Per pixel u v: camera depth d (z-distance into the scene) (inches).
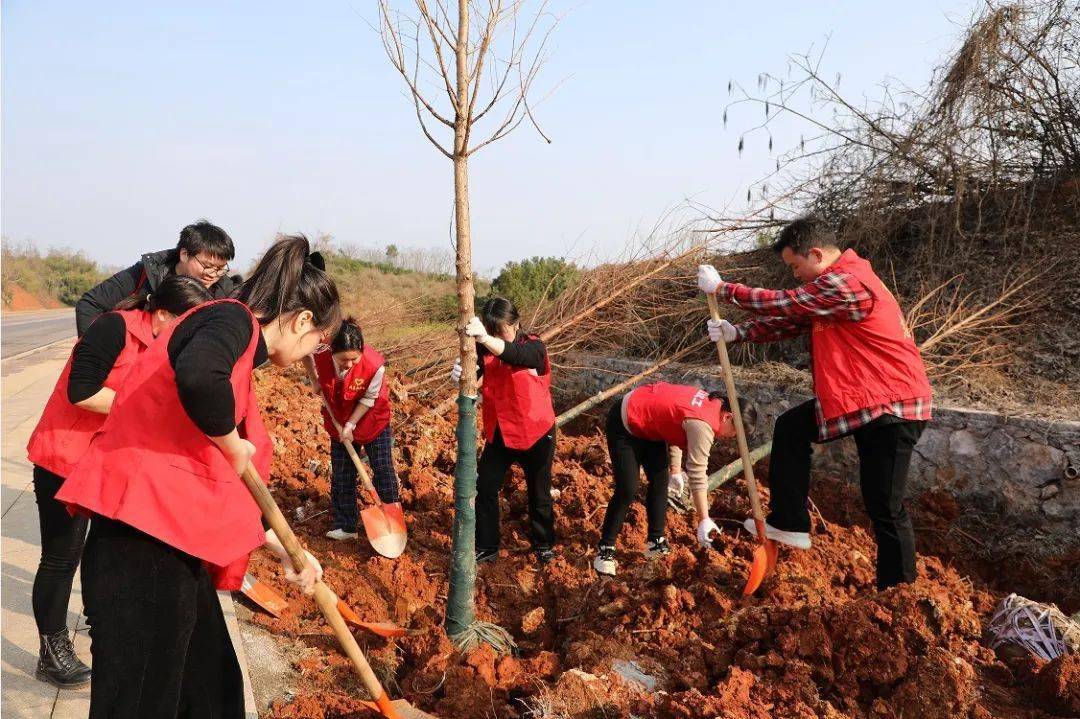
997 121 272.7
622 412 181.8
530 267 529.3
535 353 171.5
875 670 125.3
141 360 89.0
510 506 221.1
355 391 183.8
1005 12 263.9
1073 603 180.5
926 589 148.3
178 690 88.9
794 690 122.0
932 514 207.9
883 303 154.2
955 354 240.8
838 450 228.2
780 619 134.5
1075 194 268.5
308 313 96.2
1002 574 194.9
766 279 314.0
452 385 357.4
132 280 149.3
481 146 136.3
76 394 108.8
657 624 152.1
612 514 181.0
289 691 125.8
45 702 117.4
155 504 85.3
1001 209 277.9
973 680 127.2
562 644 157.6
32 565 165.9
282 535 93.7
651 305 337.7
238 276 164.2
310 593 98.0
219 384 81.7
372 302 479.5
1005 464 198.2
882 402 151.9
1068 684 124.2
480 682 131.1
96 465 87.3
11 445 273.0
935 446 210.5
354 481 195.3
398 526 185.0
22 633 136.6
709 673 135.1
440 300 501.0
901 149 281.0
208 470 88.3
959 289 268.4
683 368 290.7
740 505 208.2
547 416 182.4
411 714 120.8
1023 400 215.5
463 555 146.5
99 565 85.8
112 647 84.4
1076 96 273.6
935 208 283.7
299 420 291.1
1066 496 188.1
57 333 997.2
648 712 120.4
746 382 257.4
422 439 263.7
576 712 120.4
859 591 175.2
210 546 87.5
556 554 190.2
